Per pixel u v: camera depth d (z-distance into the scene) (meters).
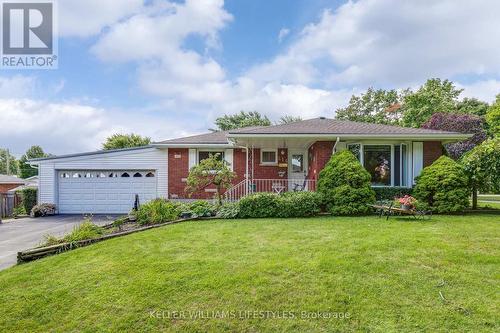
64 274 4.89
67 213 14.93
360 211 10.12
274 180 14.23
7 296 4.22
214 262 5.08
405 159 11.81
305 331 3.25
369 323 3.32
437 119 22.86
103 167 15.13
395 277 4.30
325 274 4.45
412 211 9.13
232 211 10.00
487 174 10.63
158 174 15.32
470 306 3.54
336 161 10.73
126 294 4.08
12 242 8.29
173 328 3.38
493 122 20.31
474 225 7.88
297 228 7.83
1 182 25.00
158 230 7.92
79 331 3.42
